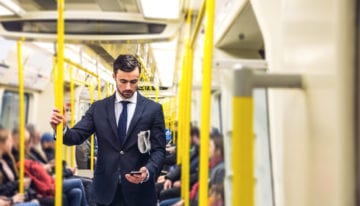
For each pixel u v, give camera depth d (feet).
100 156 8.63
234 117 2.01
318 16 1.97
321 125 1.92
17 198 11.00
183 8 9.70
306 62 2.14
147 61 19.38
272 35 3.80
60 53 8.55
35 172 12.18
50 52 11.85
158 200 12.35
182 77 8.39
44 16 9.70
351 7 1.73
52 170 13.12
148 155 8.73
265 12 4.15
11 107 11.39
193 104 6.94
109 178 8.48
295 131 2.41
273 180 3.66
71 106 15.33
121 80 8.44
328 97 1.84
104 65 17.93
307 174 2.15
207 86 3.92
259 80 2.08
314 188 2.04
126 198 8.43
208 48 3.89
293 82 2.19
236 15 6.08
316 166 2.00
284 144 2.76
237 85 2.01
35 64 11.91
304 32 2.19
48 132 12.91
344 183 1.71
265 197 3.72
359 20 1.71
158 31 10.15
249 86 2.01
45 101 12.92
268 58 4.00
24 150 11.84
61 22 8.44
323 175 1.90
